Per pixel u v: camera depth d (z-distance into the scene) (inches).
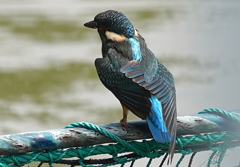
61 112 562.9
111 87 225.9
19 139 175.0
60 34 913.5
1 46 827.4
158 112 203.6
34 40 869.2
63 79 670.5
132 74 216.5
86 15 1069.1
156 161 347.9
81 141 183.9
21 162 178.2
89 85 650.8
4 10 1150.3
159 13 1102.4
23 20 1027.9
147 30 946.1
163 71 227.3
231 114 204.8
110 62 230.8
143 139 199.6
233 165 222.4
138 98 211.6
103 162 192.7
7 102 597.3
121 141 191.2
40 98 607.8
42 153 180.7
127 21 245.1
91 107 574.9
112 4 1211.2
